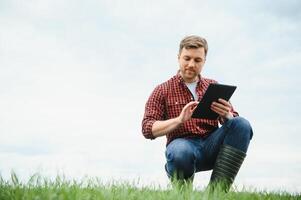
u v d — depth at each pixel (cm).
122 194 315
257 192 392
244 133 399
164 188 357
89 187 347
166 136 436
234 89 386
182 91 434
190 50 412
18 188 311
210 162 429
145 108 436
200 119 425
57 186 332
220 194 338
